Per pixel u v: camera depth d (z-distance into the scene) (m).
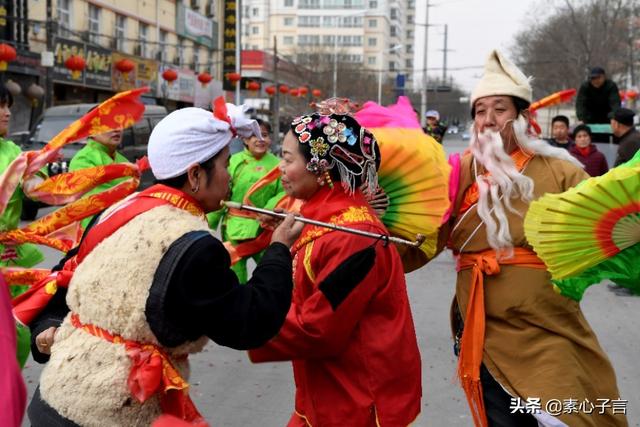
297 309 2.47
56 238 2.94
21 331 3.55
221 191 2.25
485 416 2.96
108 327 2.04
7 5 18.09
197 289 2.01
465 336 2.97
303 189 2.62
